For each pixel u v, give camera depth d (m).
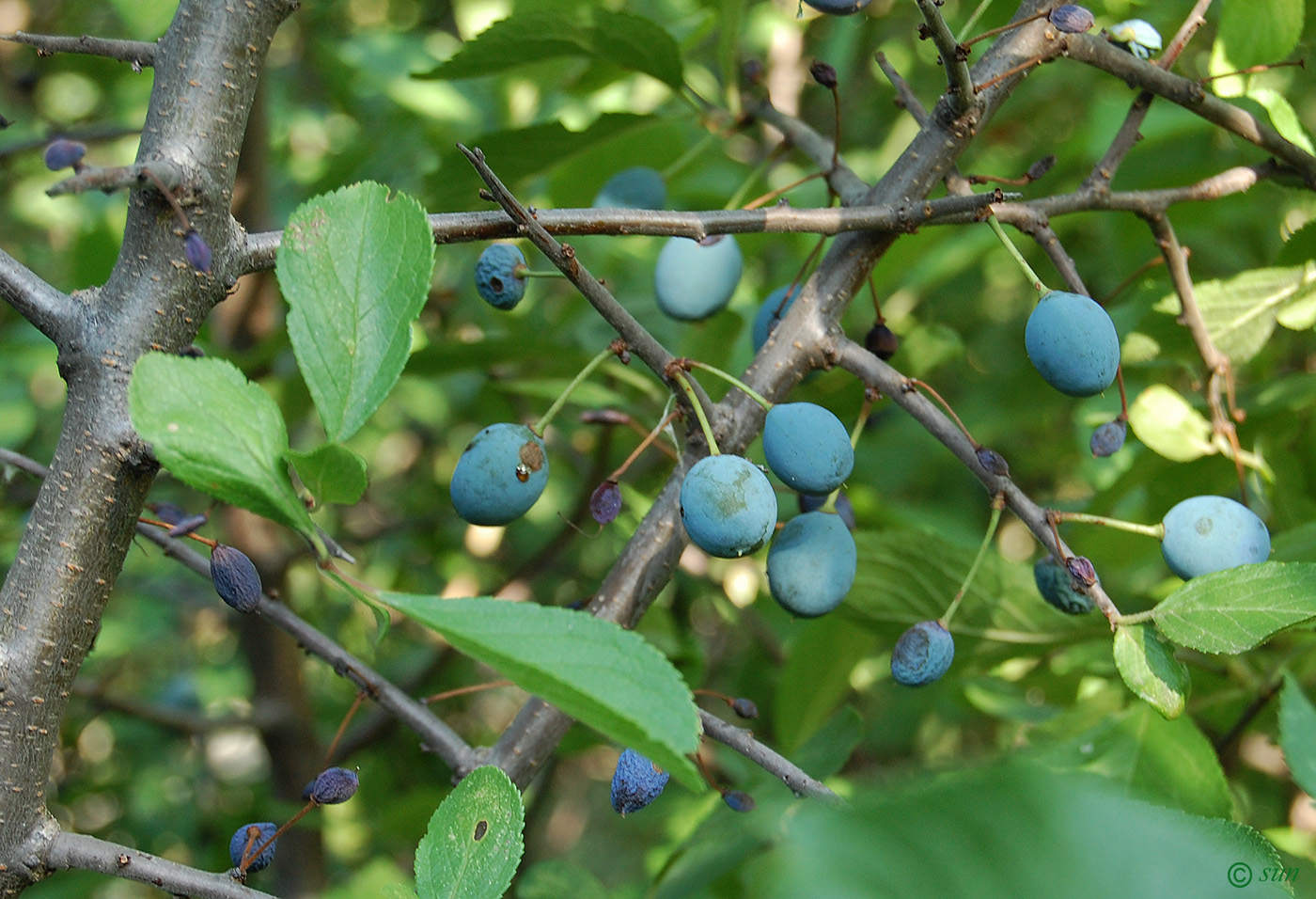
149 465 0.55
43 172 1.16
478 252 1.05
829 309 0.60
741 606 0.89
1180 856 0.26
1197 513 0.59
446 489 1.20
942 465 1.06
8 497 0.85
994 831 0.25
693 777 0.50
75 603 0.55
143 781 1.13
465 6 1.00
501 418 1.05
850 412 0.72
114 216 0.89
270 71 1.20
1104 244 0.88
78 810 1.11
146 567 1.15
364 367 0.53
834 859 0.25
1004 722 0.95
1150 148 0.76
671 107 0.75
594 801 1.56
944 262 0.84
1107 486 0.71
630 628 0.59
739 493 0.56
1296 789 0.78
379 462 1.42
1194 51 0.84
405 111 0.97
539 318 0.99
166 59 0.55
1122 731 0.63
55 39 0.55
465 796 0.55
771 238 0.81
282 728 0.85
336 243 0.54
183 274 0.55
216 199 0.55
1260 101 0.64
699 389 0.58
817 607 0.59
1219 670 0.69
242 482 0.51
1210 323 0.67
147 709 0.81
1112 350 0.58
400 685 0.90
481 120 0.98
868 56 1.07
